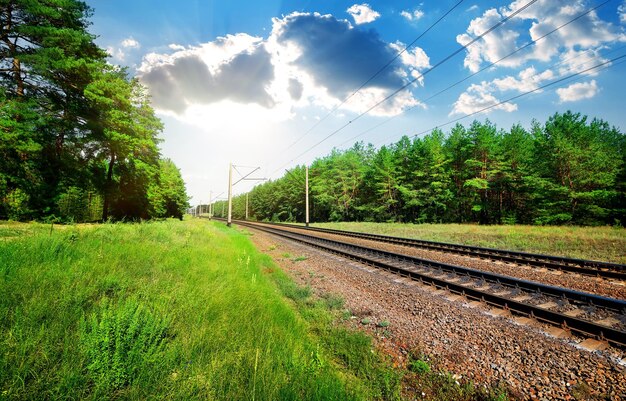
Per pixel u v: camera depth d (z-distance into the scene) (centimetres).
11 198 1509
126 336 314
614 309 561
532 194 3322
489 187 3688
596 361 407
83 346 296
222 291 605
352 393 331
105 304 394
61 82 1766
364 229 3105
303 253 1545
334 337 509
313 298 757
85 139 1898
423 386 376
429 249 1455
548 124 3259
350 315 637
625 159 2966
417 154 4628
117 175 2678
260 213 10069
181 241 1252
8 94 1537
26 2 1492
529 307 577
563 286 773
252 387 292
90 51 1941
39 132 1560
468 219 4228
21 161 1524
